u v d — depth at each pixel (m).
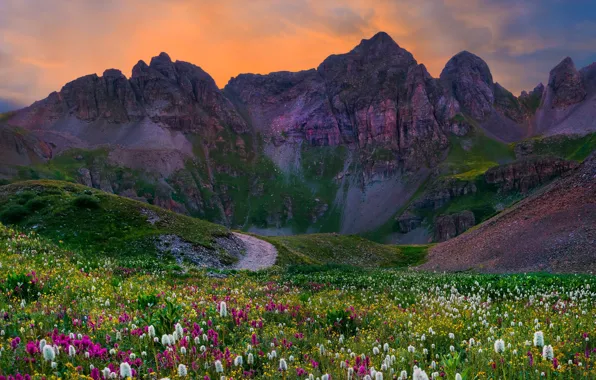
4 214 54.56
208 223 74.88
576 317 13.27
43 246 28.39
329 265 51.03
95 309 11.59
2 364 7.02
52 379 6.49
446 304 16.66
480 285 25.62
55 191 65.12
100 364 7.55
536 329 11.10
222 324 10.89
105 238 53.12
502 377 7.77
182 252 54.97
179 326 8.67
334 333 12.02
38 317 10.22
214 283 26.58
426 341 10.88
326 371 8.05
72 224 54.66
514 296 20.70
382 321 13.41
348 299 21.42
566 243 50.00
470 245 73.62
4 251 23.92
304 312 14.88
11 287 13.41
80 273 19.86
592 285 22.52
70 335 8.38
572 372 7.91
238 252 65.88
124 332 9.65
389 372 7.51
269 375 7.71
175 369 7.47
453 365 7.24
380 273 42.53
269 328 11.59
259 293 22.14
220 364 7.14
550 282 25.05
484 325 12.46
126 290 16.05
